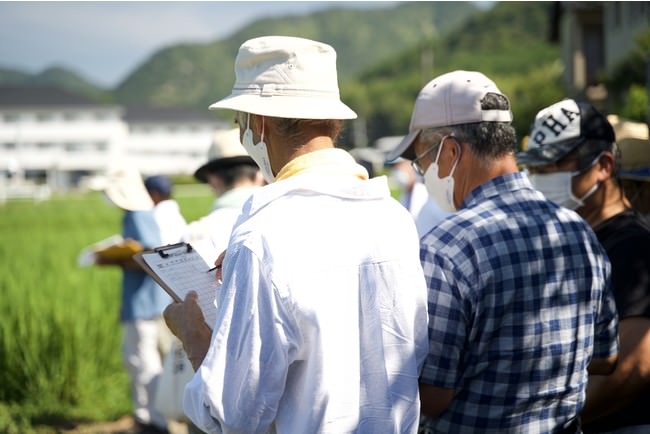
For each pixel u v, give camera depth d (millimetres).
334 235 2178
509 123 2625
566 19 29453
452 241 2457
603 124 3195
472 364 2447
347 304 2160
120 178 6918
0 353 7898
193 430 4062
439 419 2506
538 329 2463
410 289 2285
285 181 2219
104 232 24109
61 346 7914
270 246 2111
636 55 15516
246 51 2309
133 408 7656
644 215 3818
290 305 2098
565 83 29844
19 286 9180
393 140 100375
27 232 26484
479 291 2402
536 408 2496
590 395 2895
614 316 2721
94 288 9070
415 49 185000
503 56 158875
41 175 113438
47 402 7762
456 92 2607
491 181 2586
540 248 2492
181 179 78562
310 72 2273
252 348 2068
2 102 113125
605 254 2701
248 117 2363
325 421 2121
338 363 2131
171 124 122438
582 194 3189
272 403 2102
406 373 2242
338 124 2354
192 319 2301
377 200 2305
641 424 2939
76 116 114000
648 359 2807
